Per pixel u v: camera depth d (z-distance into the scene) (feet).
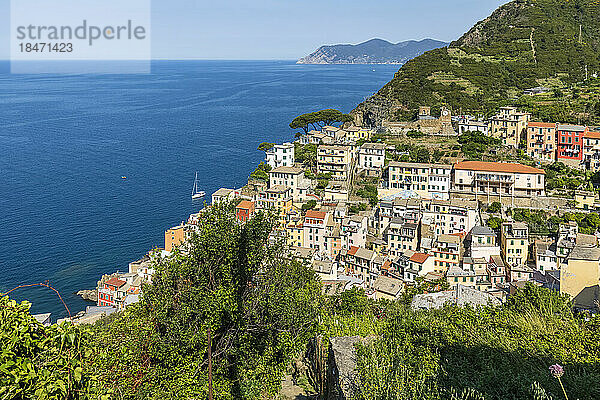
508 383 53.57
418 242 266.77
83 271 267.39
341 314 95.86
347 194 317.63
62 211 361.30
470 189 307.17
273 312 70.69
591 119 370.32
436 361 60.29
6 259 280.10
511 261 238.89
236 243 71.26
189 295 67.05
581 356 58.80
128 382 60.29
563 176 308.60
